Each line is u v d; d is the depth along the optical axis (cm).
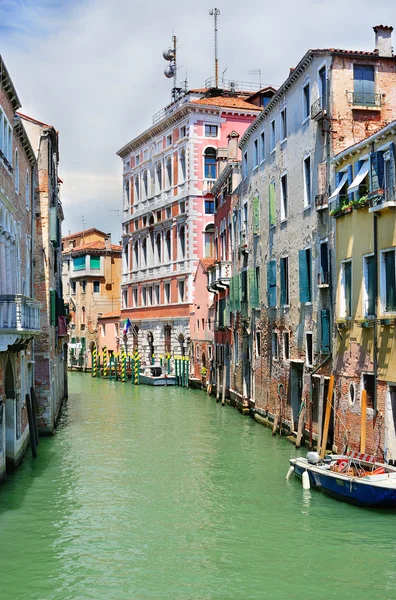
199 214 4841
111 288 6525
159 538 1359
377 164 1664
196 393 4284
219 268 3625
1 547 1313
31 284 2398
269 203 2658
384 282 1656
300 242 2288
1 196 1669
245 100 5062
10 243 1878
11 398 1912
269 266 2630
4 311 1556
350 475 1527
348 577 1151
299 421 2181
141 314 5616
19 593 1107
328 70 2030
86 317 6531
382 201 1630
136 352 5112
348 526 1393
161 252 5294
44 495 1683
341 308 1909
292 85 2377
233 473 1894
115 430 2705
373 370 1692
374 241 1681
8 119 1825
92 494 1694
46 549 1302
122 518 1493
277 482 1769
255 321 2950
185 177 4909
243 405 3177
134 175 5784
